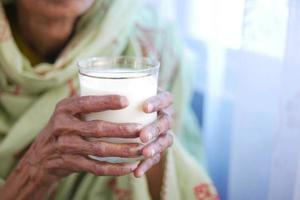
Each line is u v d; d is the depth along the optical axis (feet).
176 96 2.54
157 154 1.60
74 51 2.17
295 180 1.88
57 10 2.01
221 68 2.52
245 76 2.01
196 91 2.93
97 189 2.16
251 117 2.06
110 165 1.53
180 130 2.56
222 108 2.57
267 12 1.90
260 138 2.09
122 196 2.12
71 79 2.20
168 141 1.60
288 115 1.83
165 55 2.47
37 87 2.16
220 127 2.61
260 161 2.12
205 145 2.71
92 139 1.49
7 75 2.16
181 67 2.55
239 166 2.16
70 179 2.16
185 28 3.04
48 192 1.95
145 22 2.51
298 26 1.75
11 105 2.19
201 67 2.88
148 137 1.45
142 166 1.57
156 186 2.06
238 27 2.25
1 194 1.96
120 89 1.44
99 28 2.23
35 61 2.29
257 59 1.97
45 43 2.26
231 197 2.23
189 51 2.78
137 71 1.50
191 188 2.15
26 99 2.20
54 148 1.63
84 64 1.61
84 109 1.46
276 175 1.92
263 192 2.16
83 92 1.54
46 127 1.66
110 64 1.70
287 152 1.88
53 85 2.17
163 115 1.59
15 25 2.26
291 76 1.79
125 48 2.37
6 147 2.11
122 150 1.46
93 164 1.54
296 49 1.77
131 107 1.46
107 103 1.41
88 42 2.22
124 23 2.31
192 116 2.78
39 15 2.10
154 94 1.56
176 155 2.16
